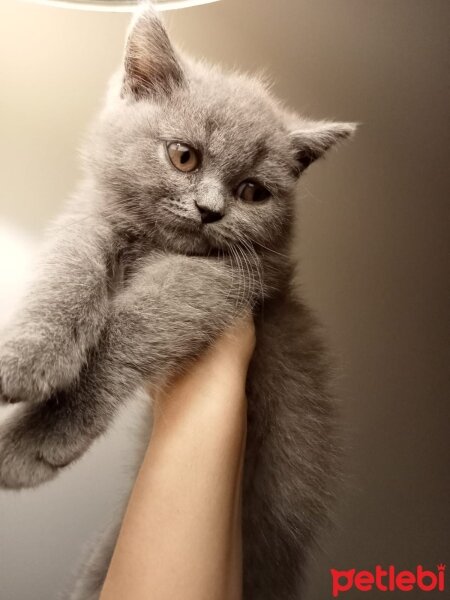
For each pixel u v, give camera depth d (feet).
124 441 0.72
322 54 0.82
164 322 0.49
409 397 0.84
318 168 0.83
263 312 0.59
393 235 0.84
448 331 0.85
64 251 0.50
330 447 0.63
